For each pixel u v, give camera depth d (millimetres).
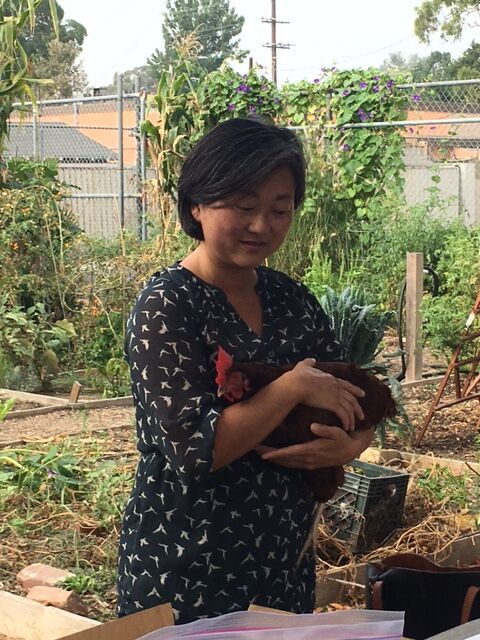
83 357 6238
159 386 1302
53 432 4703
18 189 6613
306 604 1462
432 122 7684
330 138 8398
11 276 6219
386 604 1668
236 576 1355
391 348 7012
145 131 7152
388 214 8000
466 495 3480
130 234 6969
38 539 3199
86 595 2754
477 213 10578
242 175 1305
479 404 5168
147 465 1369
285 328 1457
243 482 1358
